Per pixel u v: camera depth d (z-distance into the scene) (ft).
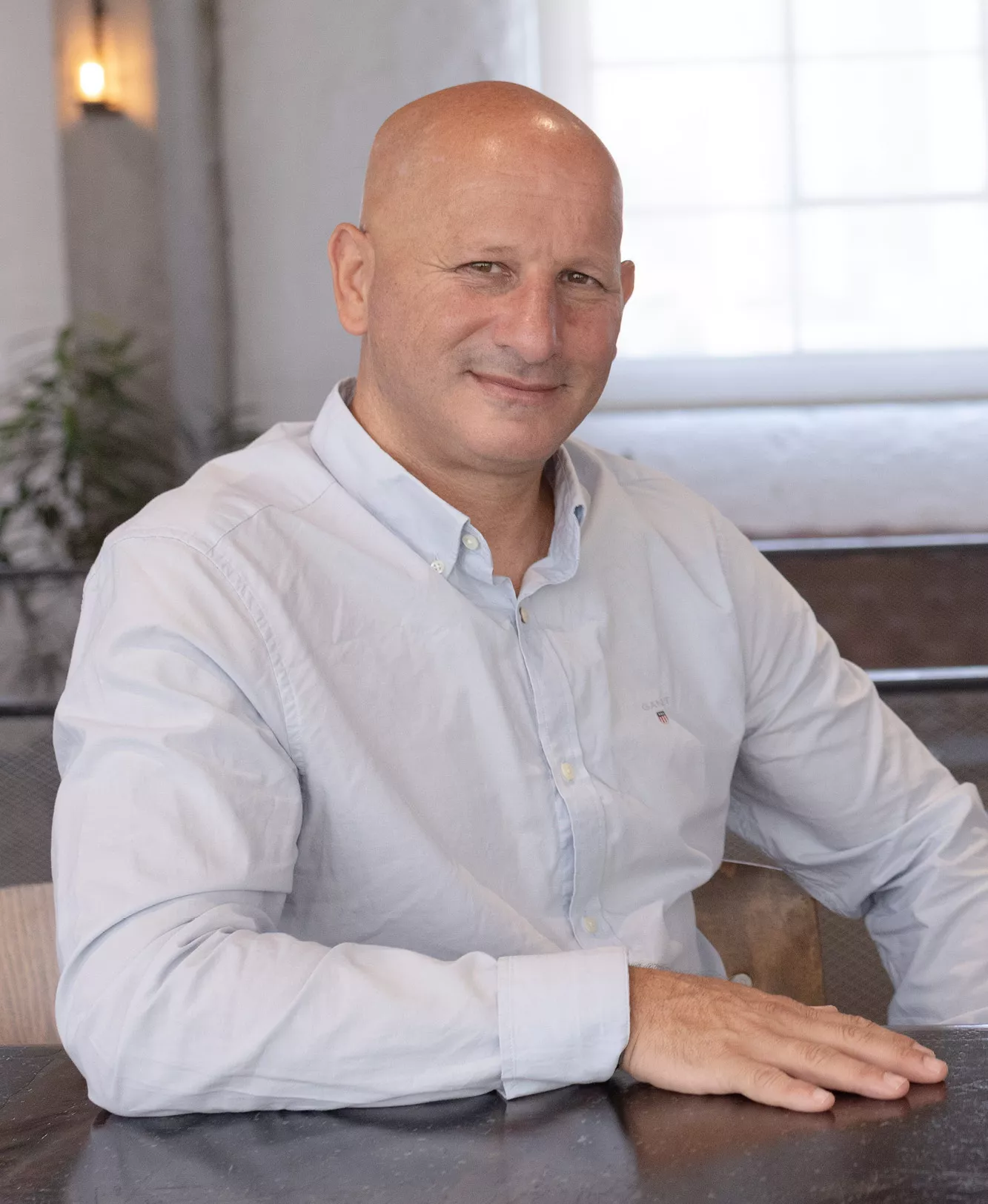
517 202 3.60
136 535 3.55
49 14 17.87
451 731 3.69
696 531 4.38
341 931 3.58
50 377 18.29
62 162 18.16
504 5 18.60
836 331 18.99
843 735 4.50
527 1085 2.68
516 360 3.65
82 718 3.27
